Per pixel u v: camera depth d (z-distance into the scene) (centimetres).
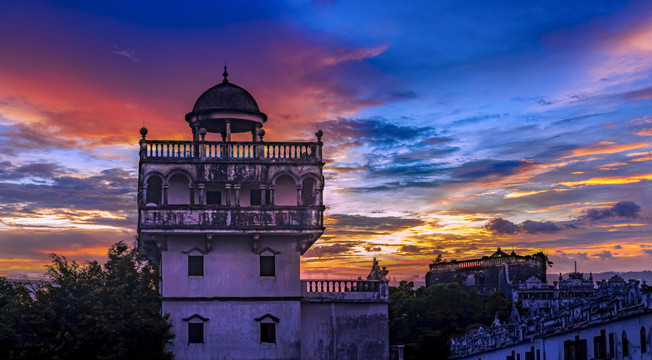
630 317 3997
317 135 4841
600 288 4741
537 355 5219
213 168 4700
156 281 5334
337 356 4872
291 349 4709
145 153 4672
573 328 4694
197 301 4678
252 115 4988
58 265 4875
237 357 4662
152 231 4566
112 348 4431
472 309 7425
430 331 7088
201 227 4606
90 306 4591
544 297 7606
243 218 4659
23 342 4400
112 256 5272
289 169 4759
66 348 4422
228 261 4734
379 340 4938
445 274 8988
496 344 5931
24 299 4641
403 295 7800
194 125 5016
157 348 4616
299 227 4684
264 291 4738
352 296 4947
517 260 8256
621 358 4103
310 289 4922
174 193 4772
